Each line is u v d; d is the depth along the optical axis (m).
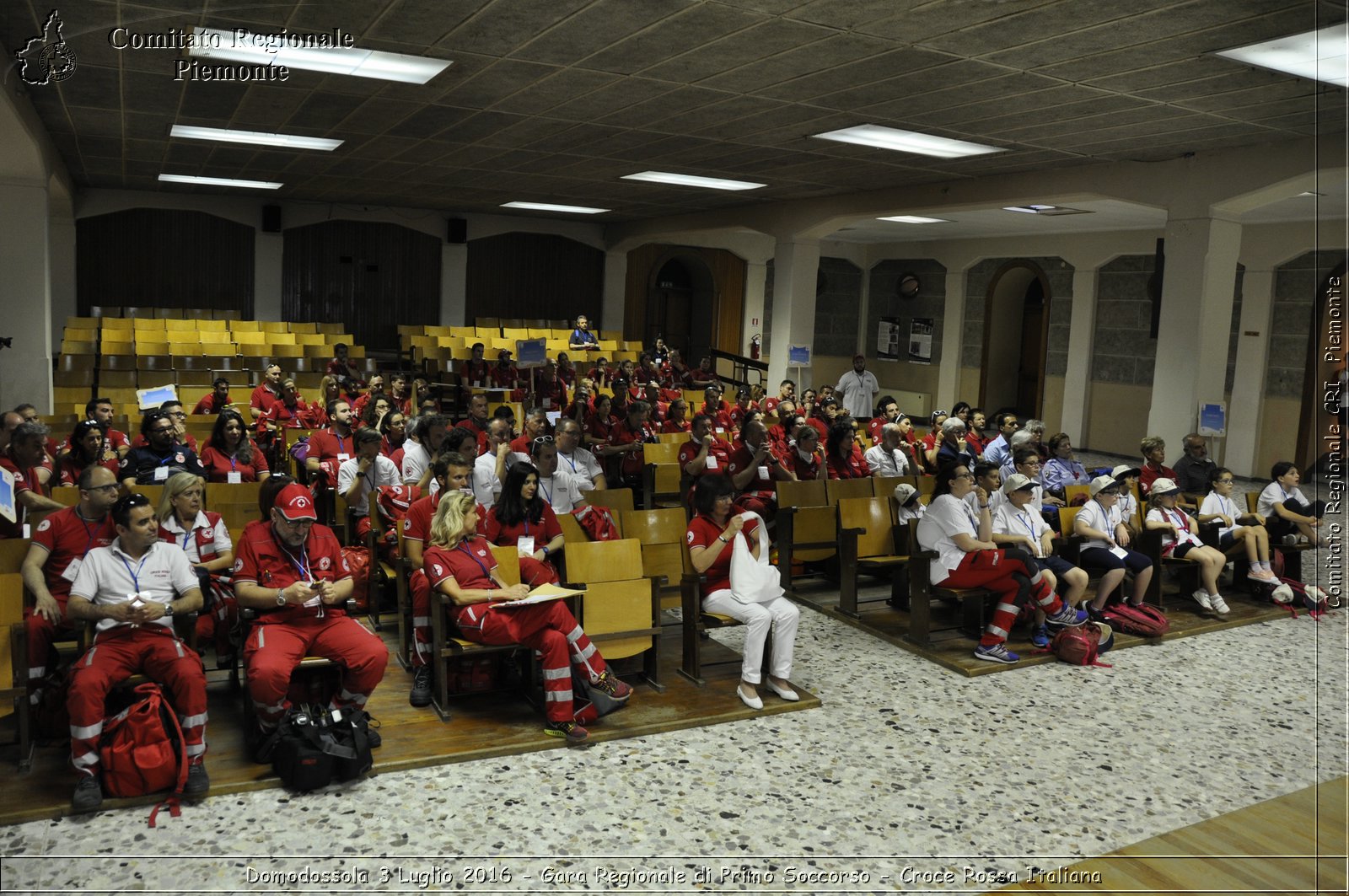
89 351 13.34
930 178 11.81
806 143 9.89
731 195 14.33
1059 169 10.73
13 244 9.89
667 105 8.40
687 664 5.32
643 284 21.12
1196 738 4.79
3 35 6.55
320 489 7.04
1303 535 7.61
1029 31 5.91
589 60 6.95
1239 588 7.80
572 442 6.63
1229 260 9.62
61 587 4.30
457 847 3.50
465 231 18.72
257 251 17.33
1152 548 6.89
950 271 19.75
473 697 4.93
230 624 4.72
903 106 8.02
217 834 3.52
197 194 16.61
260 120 9.52
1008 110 7.98
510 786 3.99
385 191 15.52
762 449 7.68
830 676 5.50
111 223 16.28
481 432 7.62
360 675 4.16
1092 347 17.08
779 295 14.98
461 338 16.19
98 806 3.64
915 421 20.42
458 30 6.27
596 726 4.59
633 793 3.98
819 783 4.14
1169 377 9.79
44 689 4.11
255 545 4.18
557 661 4.43
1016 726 4.88
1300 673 5.84
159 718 3.75
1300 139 8.62
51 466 6.04
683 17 5.86
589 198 15.51
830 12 5.66
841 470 8.31
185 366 12.80
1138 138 8.88
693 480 7.89
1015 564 5.71
